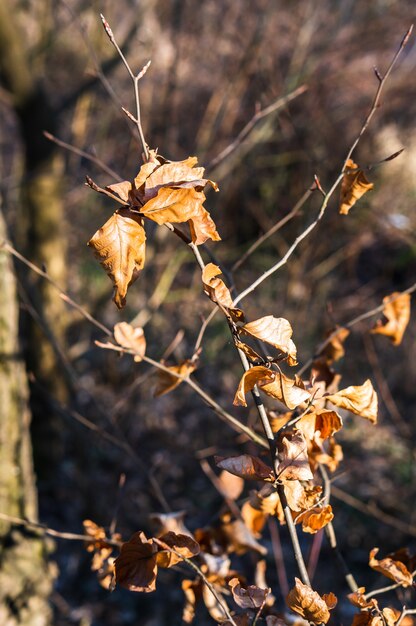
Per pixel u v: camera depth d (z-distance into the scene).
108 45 6.32
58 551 5.02
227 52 6.67
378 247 8.39
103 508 5.13
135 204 1.07
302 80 6.55
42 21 5.91
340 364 6.92
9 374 2.54
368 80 7.02
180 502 5.53
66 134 7.62
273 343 1.12
